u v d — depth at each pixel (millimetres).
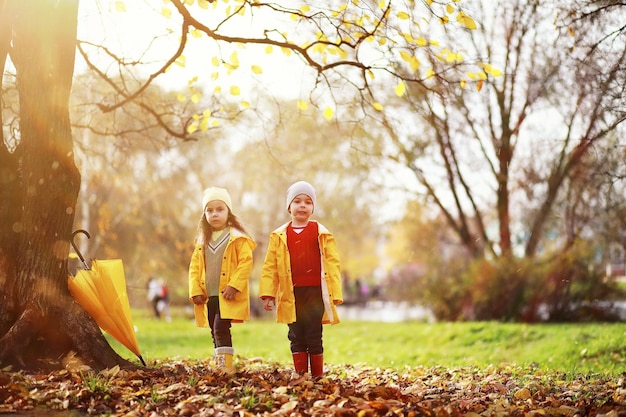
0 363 5422
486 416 4711
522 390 5703
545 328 15188
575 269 19000
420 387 6035
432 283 21844
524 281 19422
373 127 17859
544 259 19797
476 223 22266
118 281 6113
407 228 25703
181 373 5879
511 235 21375
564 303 18891
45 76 6113
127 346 6117
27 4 6121
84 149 11250
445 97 8680
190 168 28797
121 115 11633
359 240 43688
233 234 6406
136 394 4906
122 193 26734
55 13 6188
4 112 9195
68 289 6090
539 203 19547
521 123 18797
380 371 8047
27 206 6059
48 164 6082
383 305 44406
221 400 4777
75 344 5750
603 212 17469
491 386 6301
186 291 32094
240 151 30656
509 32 16562
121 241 28453
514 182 19938
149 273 27781
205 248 6484
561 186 18938
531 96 16641
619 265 21609
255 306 32219
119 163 13766
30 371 5438
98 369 5680
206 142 12320
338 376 6988
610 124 10547
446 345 14812
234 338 17766
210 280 6410
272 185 33031
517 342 13984
